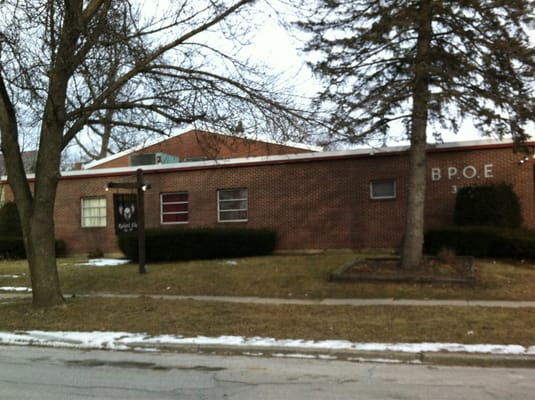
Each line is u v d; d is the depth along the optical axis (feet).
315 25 40.98
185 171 70.69
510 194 51.85
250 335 26.99
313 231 63.10
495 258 48.73
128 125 36.78
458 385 19.16
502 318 28.68
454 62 38.99
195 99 36.88
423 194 42.57
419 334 25.91
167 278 46.93
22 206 35.24
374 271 42.55
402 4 38.42
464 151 56.39
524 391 18.31
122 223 49.39
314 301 36.06
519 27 37.50
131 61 35.76
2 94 34.32
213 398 18.07
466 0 36.17
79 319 31.71
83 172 77.10
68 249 77.46
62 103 33.73
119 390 19.13
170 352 25.53
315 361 23.24
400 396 17.93
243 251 59.98
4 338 28.50
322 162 63.21
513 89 38.96
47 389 19.38
